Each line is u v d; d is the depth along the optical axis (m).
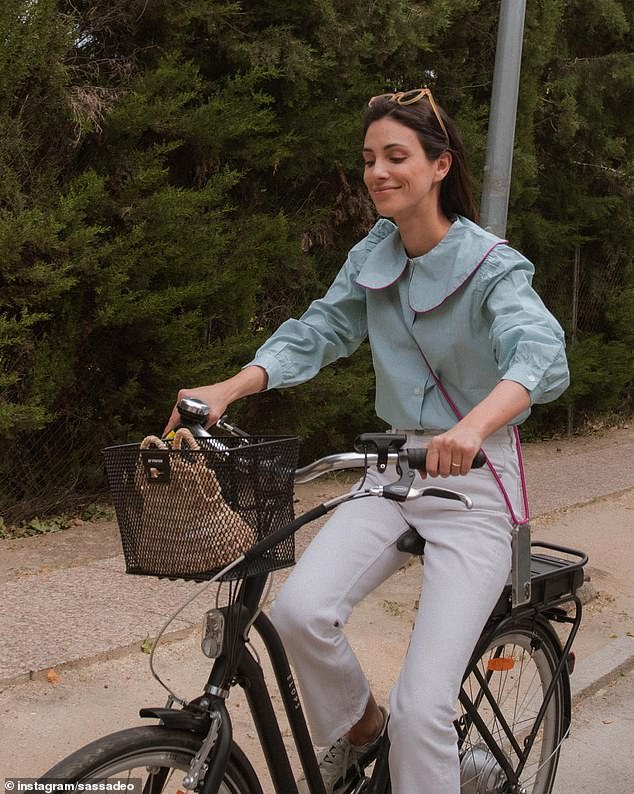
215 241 5.86
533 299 2.22
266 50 5.91
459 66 7.57
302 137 6.25
